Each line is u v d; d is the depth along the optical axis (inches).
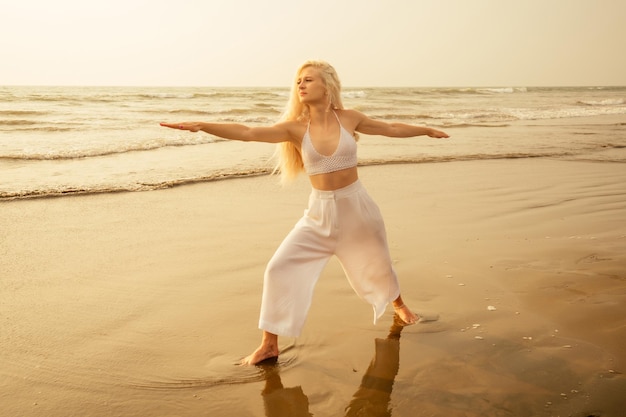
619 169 400.5
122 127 629.0
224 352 125.2
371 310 149.6
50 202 267.0
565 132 677.3
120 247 202.8
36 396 104.7
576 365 113.7
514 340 127.3
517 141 577.3
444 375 112.7
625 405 98.0
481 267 181.6
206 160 407.8
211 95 1529.3
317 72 123.6
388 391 107.2
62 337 130.8
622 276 168.4
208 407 102.2
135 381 111.2
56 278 170.6
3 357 120.1
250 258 194.5
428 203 283.6
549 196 303.0
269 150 471.8
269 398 105.4
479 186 331.6
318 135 124.3
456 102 1574.8
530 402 100.3
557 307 145.7
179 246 206.2
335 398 105.3
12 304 149.9
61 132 564.4
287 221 248.1
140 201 276.1
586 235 221.1
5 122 658.2
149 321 141.1
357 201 126.0
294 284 122.1
